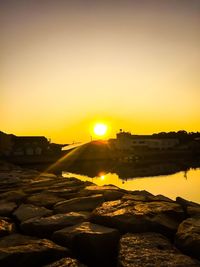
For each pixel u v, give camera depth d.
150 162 72.19
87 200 6.02
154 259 3.24
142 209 4.95
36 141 82.31
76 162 71.62
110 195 6.47
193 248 3.51
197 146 98.25
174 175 41.50
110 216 4.54
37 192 7.95
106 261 3.86
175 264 3.12
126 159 73.25
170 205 5.30
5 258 3.41
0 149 71.56
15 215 5.51
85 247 3.91
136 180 34.28
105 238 3.94
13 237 4.39
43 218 4.95
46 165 63.66
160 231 4.30
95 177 37.91
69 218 4.88
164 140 108.25
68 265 3.31
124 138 105.06
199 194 23.94
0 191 8.44
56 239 4.20
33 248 3.66
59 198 6.87
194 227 4.04
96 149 79.75
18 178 11.39
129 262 3.18
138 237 3.93
